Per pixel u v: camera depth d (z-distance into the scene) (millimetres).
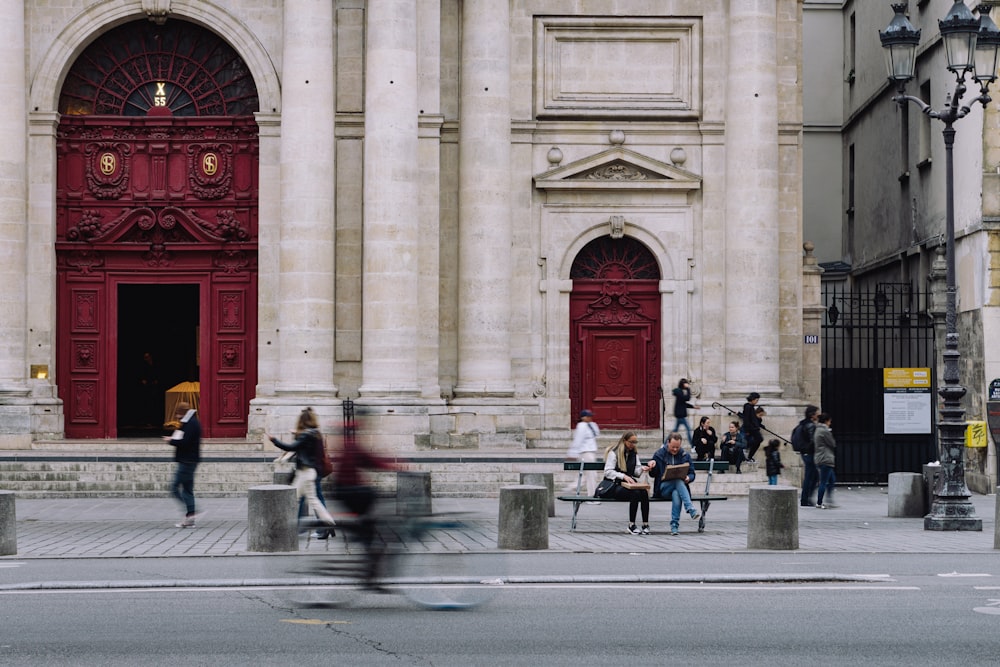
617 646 12867
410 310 33031
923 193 38844
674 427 34938
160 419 39969
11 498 20391
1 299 33344
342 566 15602
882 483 36312
